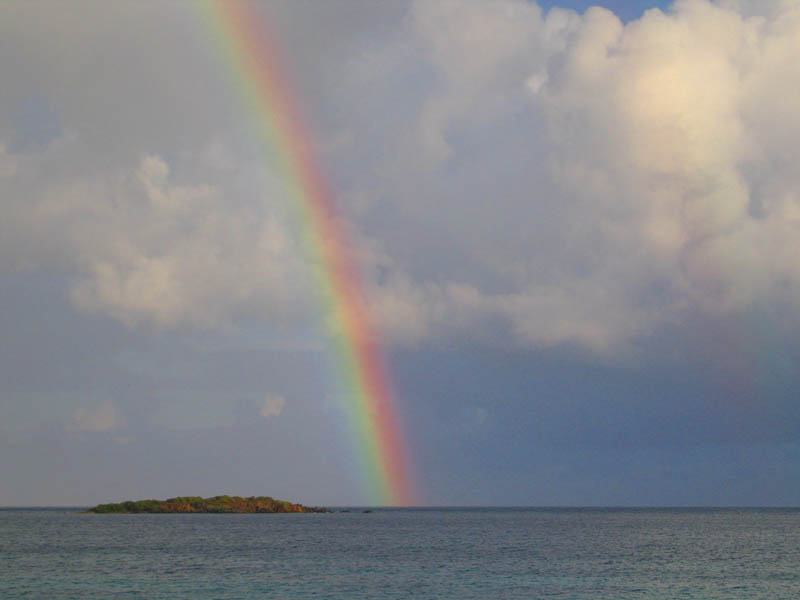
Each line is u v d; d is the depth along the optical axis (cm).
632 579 7712
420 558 9969
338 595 6644
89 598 6425
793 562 9512
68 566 8806
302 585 7231
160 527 18788
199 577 7812
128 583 7338
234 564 9088
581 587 7138
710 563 9356
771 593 6806
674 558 10038
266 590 6906
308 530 17662
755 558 10056
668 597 6581
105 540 13438
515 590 6956
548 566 8950
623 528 19550
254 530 17425
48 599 6375
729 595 6688
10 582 7394
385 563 9262
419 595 6662
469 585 7256
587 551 11212
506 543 13025
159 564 9062
